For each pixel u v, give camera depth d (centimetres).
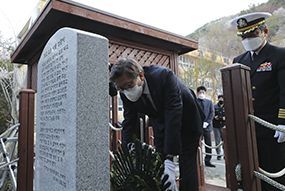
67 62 162
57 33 184
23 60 471
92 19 286
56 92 180
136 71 158
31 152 285
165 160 166
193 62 1727
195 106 193
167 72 172
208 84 1884
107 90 156
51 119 190
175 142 161
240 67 144
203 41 1970
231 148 146
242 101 142
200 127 198
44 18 280
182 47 420
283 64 189
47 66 208
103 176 148
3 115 1009
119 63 159
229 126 148
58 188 167
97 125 150
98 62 155
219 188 322
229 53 1881
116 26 309
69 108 153
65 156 157
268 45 210
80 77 147
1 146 328
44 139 208
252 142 142
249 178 135
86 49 151
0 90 1056
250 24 209
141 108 185
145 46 376
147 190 143
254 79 209
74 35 153
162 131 183
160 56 404
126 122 210
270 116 195
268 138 191
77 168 140
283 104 180
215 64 1723
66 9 264
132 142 204
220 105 639
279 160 187
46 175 197
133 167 155
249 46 211
